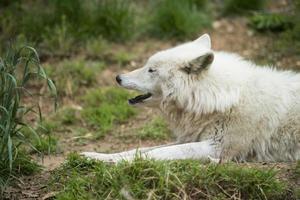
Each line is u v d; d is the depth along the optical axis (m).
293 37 24.16
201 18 25.66
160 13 25.27
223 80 14.41
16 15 24.55
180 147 14.26
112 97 20.64
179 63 14.51
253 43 24.45
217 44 24.34
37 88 21.20
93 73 21.88
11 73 13.15
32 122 18.94
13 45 15.29
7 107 12.88
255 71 15.20
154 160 12.80
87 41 23.84
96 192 12.24
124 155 14.53
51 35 23.58
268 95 14.55
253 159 14.63
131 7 26.34
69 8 24.30
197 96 14.35
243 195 12.33
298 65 22.23
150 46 24.39
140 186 12.10
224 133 14.41
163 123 18.44
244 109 14.30
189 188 12.27
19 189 13.30
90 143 17.56
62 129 18.69
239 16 26.59
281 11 26.25
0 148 13.08
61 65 22.19
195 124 14.70
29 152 16.23
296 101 14.68
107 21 24.61
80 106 20.34
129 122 19.17
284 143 14.48
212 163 12.97
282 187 12.38
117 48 24.30
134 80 15.19
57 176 13.55
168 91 14.66
